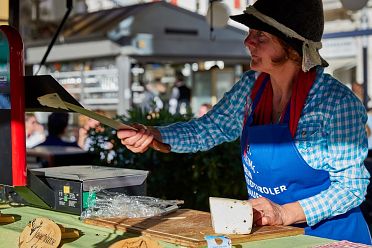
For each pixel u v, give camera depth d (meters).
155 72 11.05
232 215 2.00
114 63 8.00
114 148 4.09
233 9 9.57
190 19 7.75
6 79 2.05
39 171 2.56
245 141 2.44
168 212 2.34
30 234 2.07
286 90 2.34
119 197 2.39
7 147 2.08
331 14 8.96
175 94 9.98
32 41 7.69
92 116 2.09
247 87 2.56
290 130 2.27
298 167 2.27
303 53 2.22
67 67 8.84
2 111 2.08
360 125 2.21
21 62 2.06
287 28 2.21
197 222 2.18
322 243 1.96
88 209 2.36
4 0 3.29
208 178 3.92
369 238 2.38
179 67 10.89
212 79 9.91
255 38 2.31
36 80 2.07
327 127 2.23
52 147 4.95
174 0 12.17
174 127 2.59
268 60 2.29
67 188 2.43
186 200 3.96
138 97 9.41
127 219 2.25
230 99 2.63
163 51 7.52
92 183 2.40
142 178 2.57
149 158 3.93
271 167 2.31
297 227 2.17
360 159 2.20
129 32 7.32
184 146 2.59
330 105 2.23
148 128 2.51
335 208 2.18
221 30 8.01
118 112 7.49
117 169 2.68
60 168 2.70
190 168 3.92
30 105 2.12
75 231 2.09
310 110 2.26
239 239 1.95
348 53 9.19
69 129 7.62
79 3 8.27
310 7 2.23
